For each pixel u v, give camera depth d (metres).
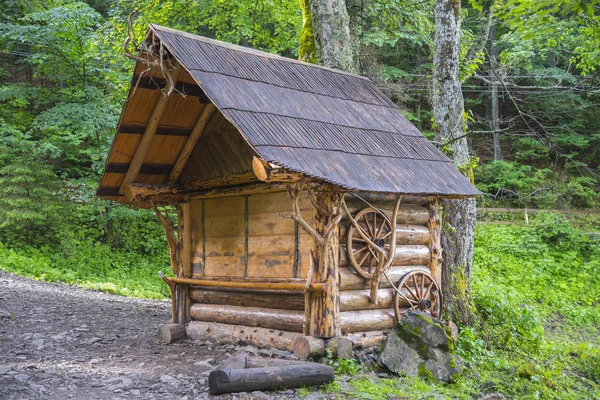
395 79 26.42
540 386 8.92
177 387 6.64
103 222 19.41
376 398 6.57
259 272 8.60
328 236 7.57
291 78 8.79
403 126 9.49
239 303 9.01
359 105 9.32
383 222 8.43
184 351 8.66
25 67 25.86
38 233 17.66
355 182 7.21
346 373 7.37
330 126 8.20
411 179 8.13
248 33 20.20
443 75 11.31
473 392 7.79
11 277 14.12
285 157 6.87
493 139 30.89
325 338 7.64
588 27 13.85
